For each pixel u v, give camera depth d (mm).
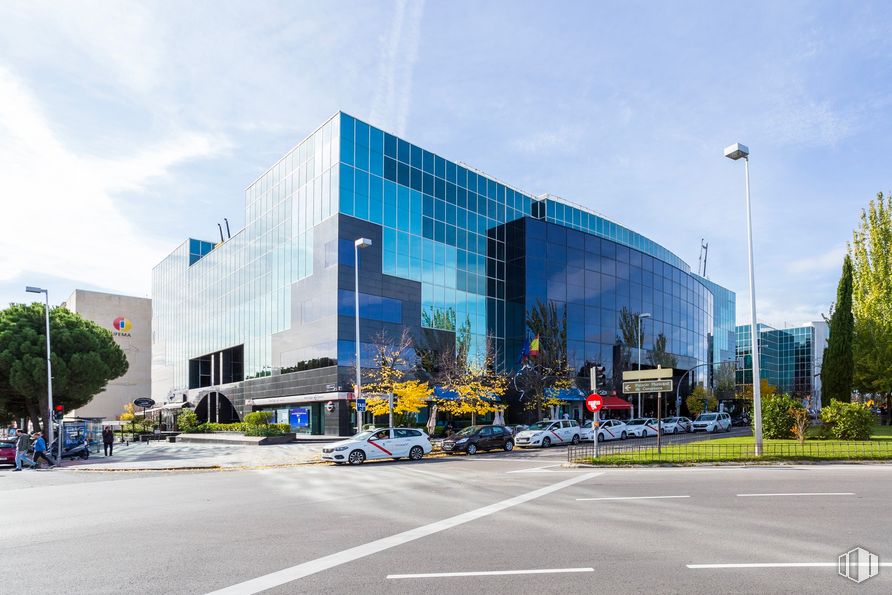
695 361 73188
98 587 6645
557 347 50562
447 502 12422
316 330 42688
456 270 48656
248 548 8375
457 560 7570
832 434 26922
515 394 48281
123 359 49625
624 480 16000
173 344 78312
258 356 52656
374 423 39875
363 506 12031
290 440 35906
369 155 43500
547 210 57750
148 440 45406
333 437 36750
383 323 42406
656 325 63938
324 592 6324
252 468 22594
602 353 55438
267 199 52500
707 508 11305
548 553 7902
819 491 13359
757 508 11242
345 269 40906
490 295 51125
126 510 12195
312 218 44531
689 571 6996
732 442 26375
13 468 26906
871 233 44500
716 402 69688
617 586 6430
